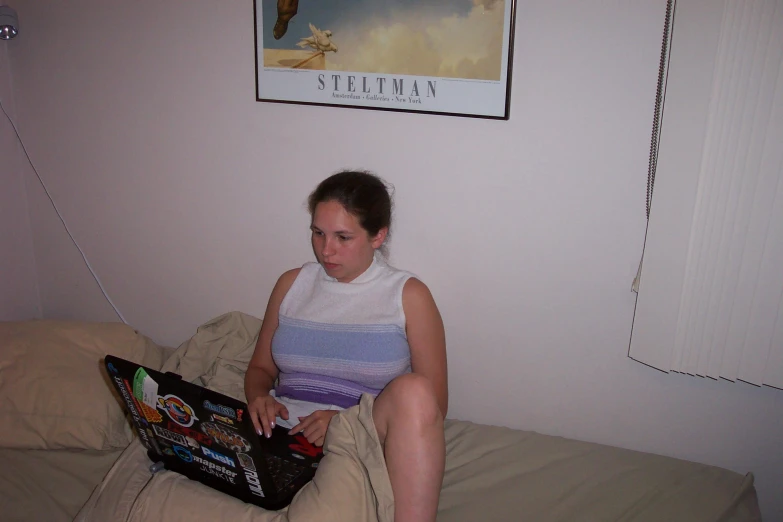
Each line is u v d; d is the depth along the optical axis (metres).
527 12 1.37
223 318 1.72
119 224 1.91
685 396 1.49
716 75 1.22
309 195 1.68
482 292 1.59
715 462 1.51
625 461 1.45
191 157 1.77
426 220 1.58
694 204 1.29
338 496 1.11
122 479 1.24
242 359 1.68
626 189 1.40
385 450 1.18
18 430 1.45
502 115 1.44
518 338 1.59
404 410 1.15
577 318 1.53
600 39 1.34
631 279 1.45
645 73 1.33
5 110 1.87
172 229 1.85
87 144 1.86
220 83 1.67
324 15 1.51
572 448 1.50
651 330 1.41
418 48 1.46
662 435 1.54
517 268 1.54
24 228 1.98
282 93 1.60
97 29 1.74
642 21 1.30
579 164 1.42
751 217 1.25
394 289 1.44
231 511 1.14
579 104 1.39
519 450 1.50
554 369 1.59
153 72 1.73
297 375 1.48
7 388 1.50
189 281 1.89
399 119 1.53
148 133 1.79
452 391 1.70
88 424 1.46
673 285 1.36
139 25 1.70
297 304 1.52
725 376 1.36
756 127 1.21
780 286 1.26
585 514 1.29
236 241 1.80
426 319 1.43
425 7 1.42
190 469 1.21
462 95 1.46
